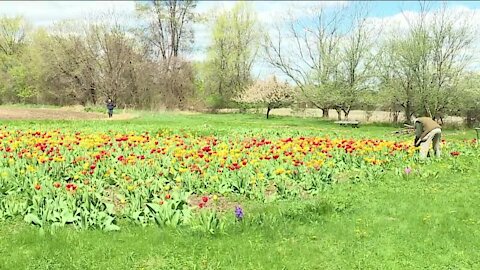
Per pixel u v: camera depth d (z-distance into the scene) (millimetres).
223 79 69188
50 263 7852
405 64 44438
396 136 31734
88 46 68062
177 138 21031
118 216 10414
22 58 75875
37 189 11000
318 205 11016
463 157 18703
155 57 69500
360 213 10609
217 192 13016
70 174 14164
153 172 14453
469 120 45000
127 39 67312
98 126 32344
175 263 7930
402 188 13109
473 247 8664
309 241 8945
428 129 17750
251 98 59375
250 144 19719
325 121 51844
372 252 8469
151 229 9367
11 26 81188
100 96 67562
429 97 44000
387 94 46500
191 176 13602
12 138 19781
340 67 50750
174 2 69438
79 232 9094
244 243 8711
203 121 42125
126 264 7855
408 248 8609
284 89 57750
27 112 51156
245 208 11391
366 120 51562
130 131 28406
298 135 29609
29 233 8930
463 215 10398
